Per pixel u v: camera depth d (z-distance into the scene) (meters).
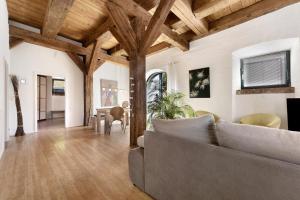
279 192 0.91
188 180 1.41
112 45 6.38
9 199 1.75
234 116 4.18
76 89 6.46
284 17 3.31
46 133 5.11
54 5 3.24
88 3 3.82
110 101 7.71
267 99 3.65
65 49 5.50
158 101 3.60
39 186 2.01
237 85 4.21
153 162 1.77
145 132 1.91
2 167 2.55
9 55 4.54
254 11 3.58
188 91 5.28
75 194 1.85
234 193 1.10
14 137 4.56
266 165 0.96
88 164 2.70
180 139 1.49
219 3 3.15
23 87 5.11
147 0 3.47
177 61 5.61
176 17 4.25
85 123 6.46
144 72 3.64
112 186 2.04
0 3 2.89
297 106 2.93
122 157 3.02
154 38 3.36
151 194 1.81
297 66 3.35
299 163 0.91
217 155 1.19
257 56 3.97
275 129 1.06
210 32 4.52
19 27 4.67
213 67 4.62
